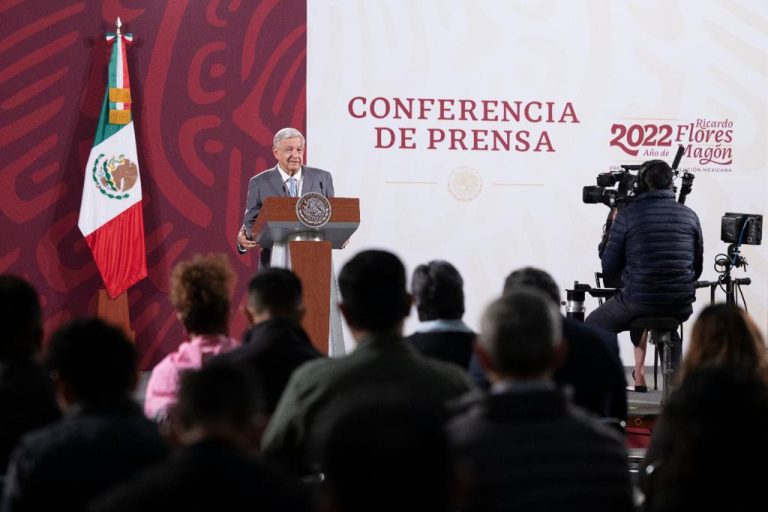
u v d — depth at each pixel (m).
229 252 20.58
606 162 21.64
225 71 20.58
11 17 19.83
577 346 7.95
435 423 3.09
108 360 5.23
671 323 15.02
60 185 20.02
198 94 20.48
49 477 5.02
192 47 20.47
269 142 20.67
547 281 8.32
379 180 20.98
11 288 6.38
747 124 22.09
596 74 21.62
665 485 5.28
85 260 20.06
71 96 20.05
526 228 21.39
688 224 15.08
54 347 5.29
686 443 5.14
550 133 21.47
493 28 21.28
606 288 17.23
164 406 7.53
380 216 20.95
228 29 20.58
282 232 12.48
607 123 21.64
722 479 5.08
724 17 21.97
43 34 19.95
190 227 20.47
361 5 20.94
